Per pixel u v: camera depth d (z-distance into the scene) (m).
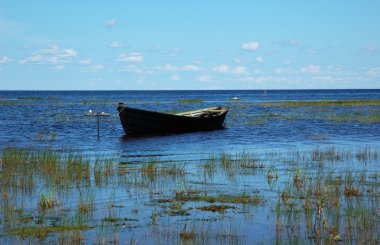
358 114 53.50
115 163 20.80
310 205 12.94
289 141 29.92
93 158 22.42
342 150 24.70
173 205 13.20
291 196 14.14
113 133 34.72
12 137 31.94
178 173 18.02
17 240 10.23
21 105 82.56
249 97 151.00
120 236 10.53
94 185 15.80
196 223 11.52
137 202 13.54
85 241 10.18
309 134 33.94
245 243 10.09
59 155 21.83
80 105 83.75
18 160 19.95
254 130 36.88
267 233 10.74
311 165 19.89
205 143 28.98
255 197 14.05
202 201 13.64
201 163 20.75
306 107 72.19
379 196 13.97
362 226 11.05
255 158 22.00
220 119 38.09
